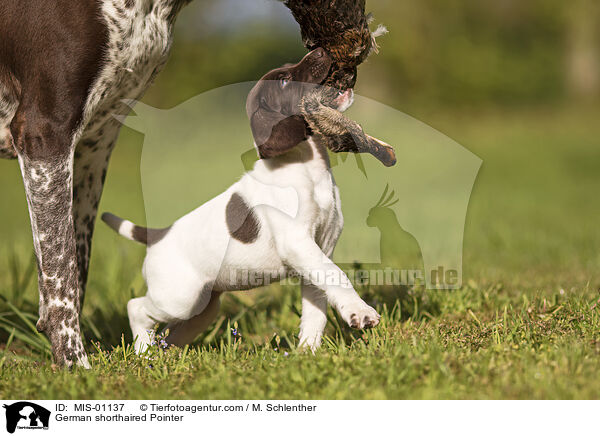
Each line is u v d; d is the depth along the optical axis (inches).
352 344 277.3
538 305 330.3
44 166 269.3
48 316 272.7
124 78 284.4
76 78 269.7
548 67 2102.6
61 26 267.3
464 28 2031.3
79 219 318.0
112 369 263.4
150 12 284.5
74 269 275.1
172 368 258.7
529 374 224.8
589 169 1261.1
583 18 2085.4
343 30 263.3
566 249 558.6
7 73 278.4
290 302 373.4
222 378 235.9
